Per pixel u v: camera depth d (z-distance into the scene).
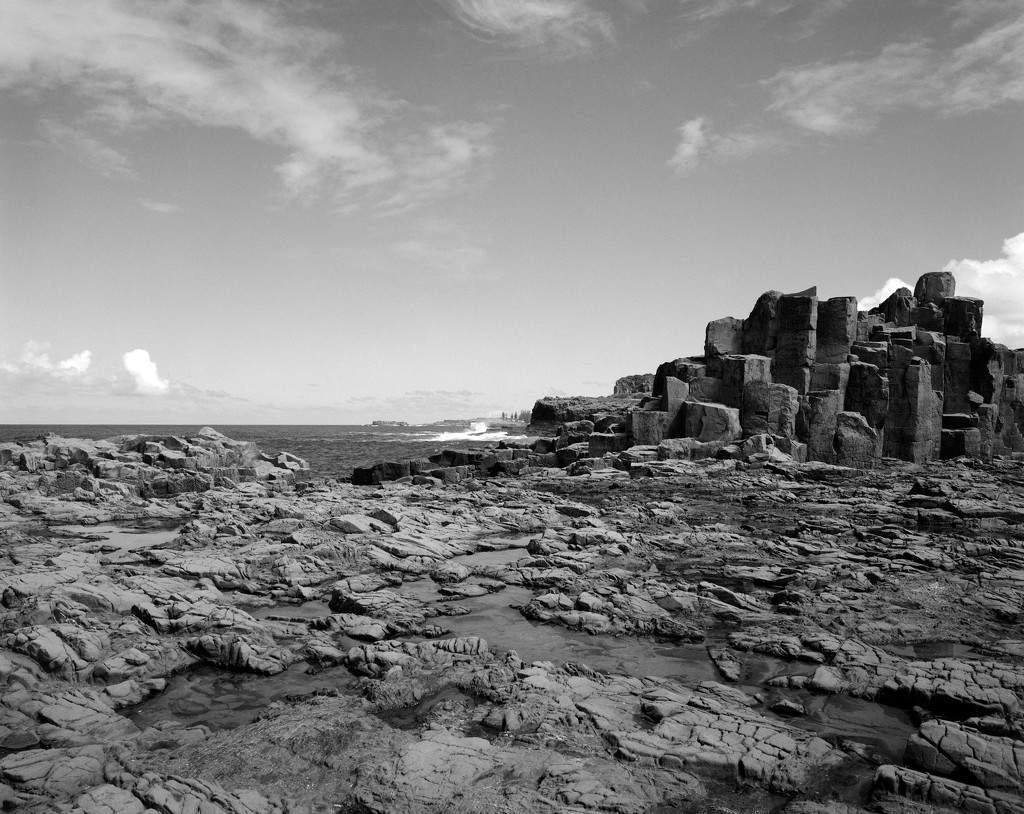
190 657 12.95
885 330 53.81
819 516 30.28
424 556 21.69
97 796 7.80
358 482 46.78
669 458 46.38
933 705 10.79
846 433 48.09
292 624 15.14
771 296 53.34
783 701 10.93
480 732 9.95
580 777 8.45
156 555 20.53
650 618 15.36
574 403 80.31
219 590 18.36
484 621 15.74
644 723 10.20
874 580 18.55
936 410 51.50
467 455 51.66
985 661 12.06
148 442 44.41
